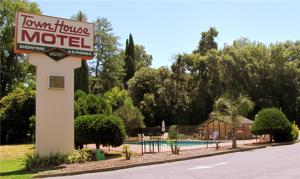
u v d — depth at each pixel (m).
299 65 66.00
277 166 16.50
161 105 59.31
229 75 61.75
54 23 20.22
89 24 21.52
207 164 18.55
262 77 63.41
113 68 69.19
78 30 21.05
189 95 62.31
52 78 19.89
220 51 64.12
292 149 26.31
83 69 52.38
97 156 21.44
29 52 19.36
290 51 66.50
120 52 70.69
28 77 56.66
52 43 20.08
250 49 64.56
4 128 42.25
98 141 22.16
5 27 53.03
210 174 14.62
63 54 20.39
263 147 30.06
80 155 20.27
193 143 37.34
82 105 26.17
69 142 20.25
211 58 62.53
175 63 63.34
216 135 42.47
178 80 62.56
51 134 19.69
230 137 43.19
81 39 21.12
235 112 29.47
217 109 31.20
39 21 19.73
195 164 18.83
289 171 14.71
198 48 70.38
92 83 67.00
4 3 52.88
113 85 68.88
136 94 61.44
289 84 63.62
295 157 20.28
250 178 13.21
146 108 58.84
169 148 30.64
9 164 21.17
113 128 22.34
